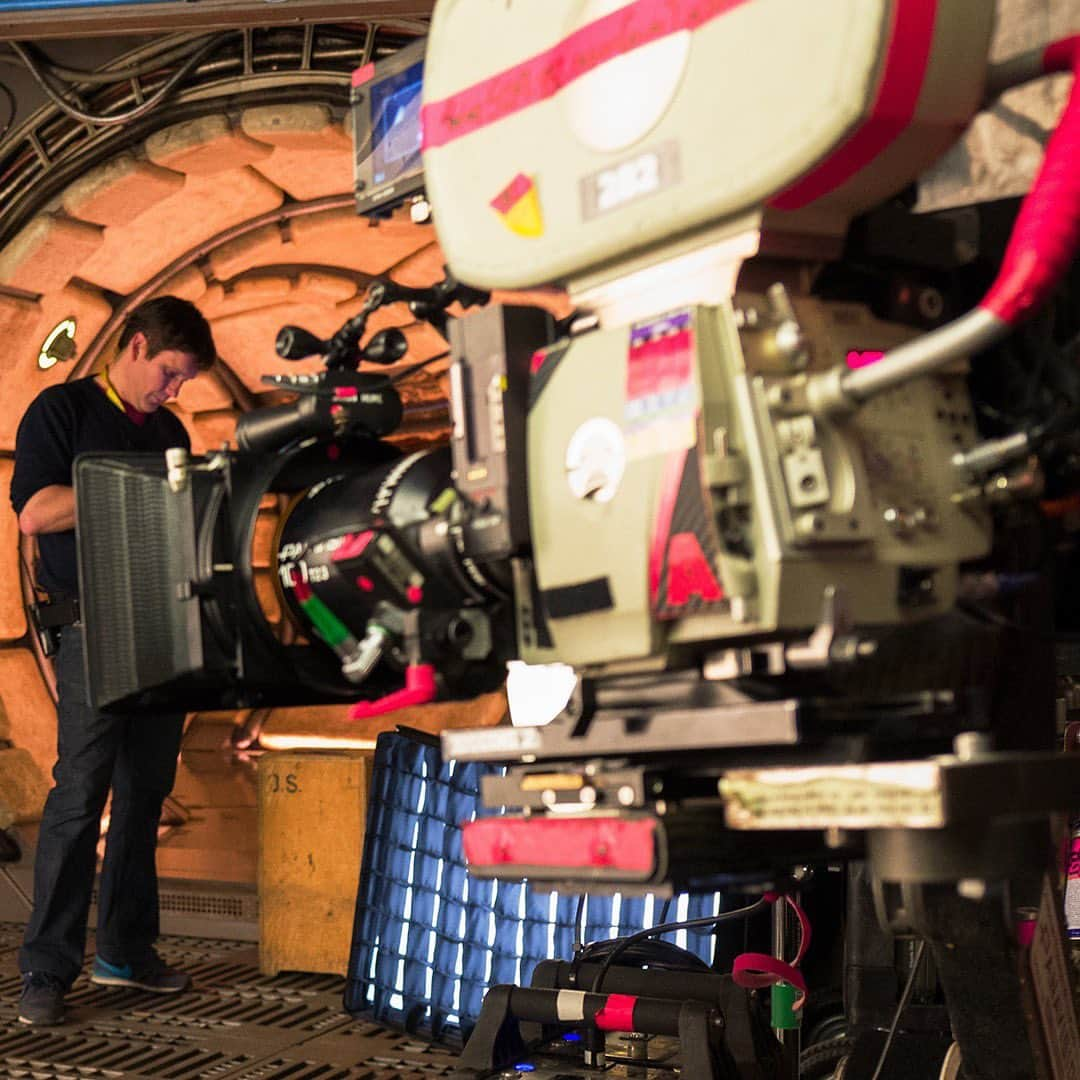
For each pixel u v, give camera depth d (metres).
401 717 6.59
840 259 1.83
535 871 1.87
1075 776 1.68
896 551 1.72
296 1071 3.46
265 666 2.23
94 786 3.96
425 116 2.07
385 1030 3.80
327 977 4.39
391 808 3.92
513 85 1.93
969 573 1.88
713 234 1.73
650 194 1.76
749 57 1.66
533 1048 2.92
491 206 1.96
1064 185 1.59
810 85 1.60
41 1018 3.88
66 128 4.81
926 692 1.79
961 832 1.63
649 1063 2.81
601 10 1.83
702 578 1.67
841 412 1.66
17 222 4.93
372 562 1.94
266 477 2.23
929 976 2.60
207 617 2.21
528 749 1.91
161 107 4.57
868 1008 2.62
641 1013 2.70
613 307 1.86
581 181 1.84
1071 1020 2.14
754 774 1.69
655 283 1.80
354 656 2.03
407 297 2.26
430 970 3.71
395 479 2.06
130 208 4.89
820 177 1.65
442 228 2.04
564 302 2.56
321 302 5.74
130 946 4.20
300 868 4.36
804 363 1.68
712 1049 2.59
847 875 2.69
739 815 1.71
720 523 1.64
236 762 6.55
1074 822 2.67
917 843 1.65
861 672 1.76
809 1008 3.05
